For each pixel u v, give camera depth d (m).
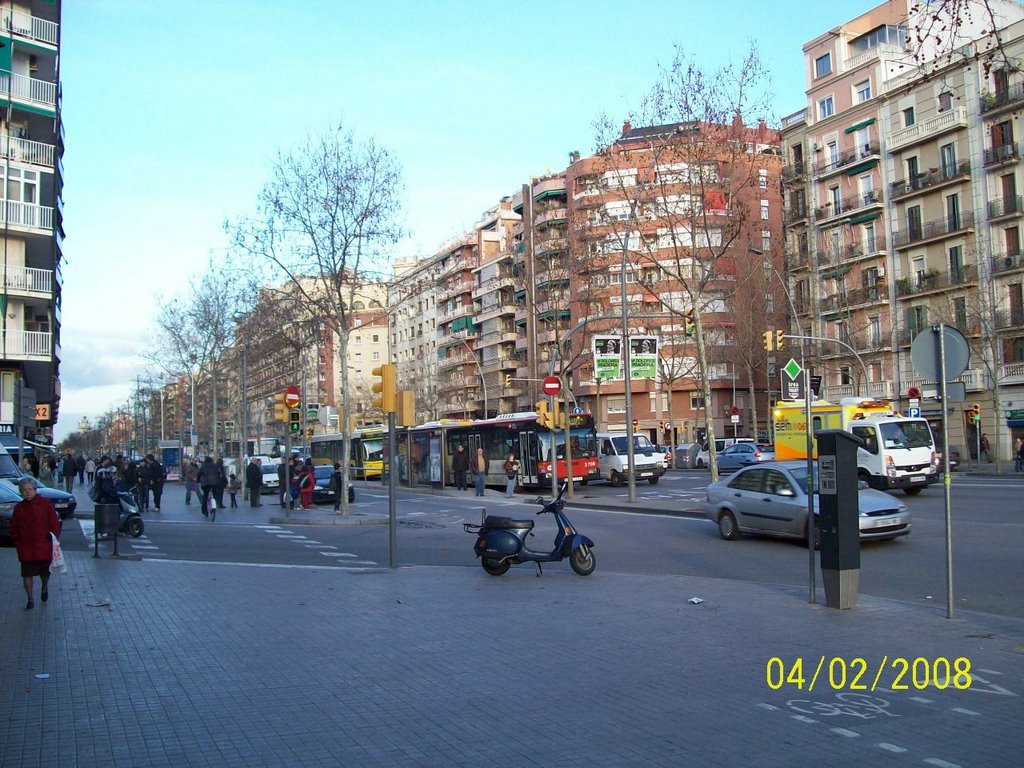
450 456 43.09
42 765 5.64
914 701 6.77
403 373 104.88
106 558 17.70
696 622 9.95
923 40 12.77
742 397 75.38
